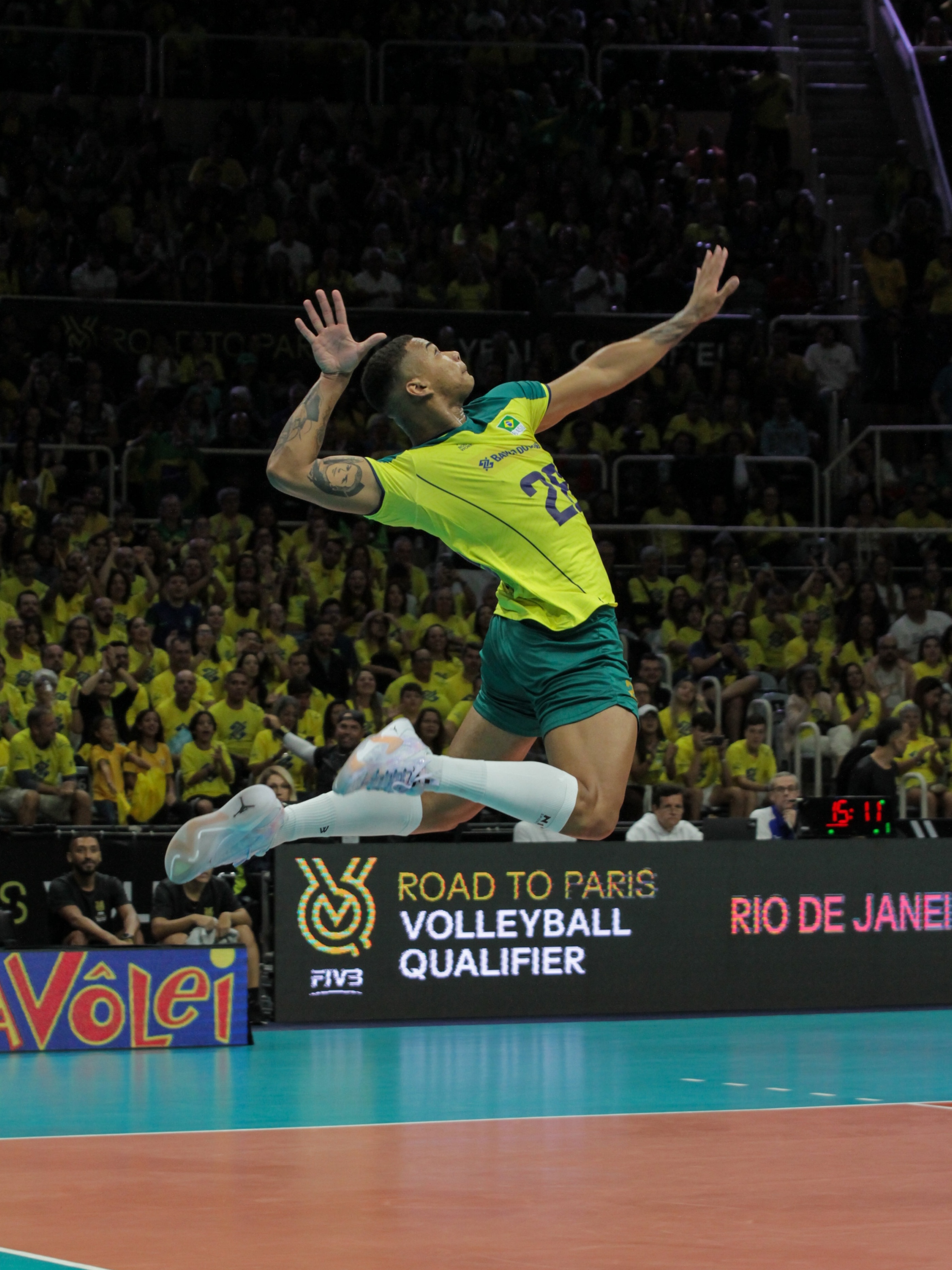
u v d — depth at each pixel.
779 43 31.84
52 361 23.27
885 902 16.03
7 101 26.52
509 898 14.94
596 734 6.05
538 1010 15.01
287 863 14.44
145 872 14.71
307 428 6.10
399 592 20.11
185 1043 13.05
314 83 28.50
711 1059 12.20
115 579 19.12
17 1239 6.23
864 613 20.86
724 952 15.49
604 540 22.62
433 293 25.59
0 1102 10.14
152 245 25.05
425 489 6.20
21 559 19.05
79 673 17.83
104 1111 9.75
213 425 23.11
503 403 6.51
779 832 16.33
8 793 15.41
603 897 15.19
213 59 28.23
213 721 16.62
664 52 29.94
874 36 31.92
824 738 18.77
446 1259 5.78
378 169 27.50
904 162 28.98
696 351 25.64
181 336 24.30
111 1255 5.90
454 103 28.66
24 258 24.91
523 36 29.61
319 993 14.45
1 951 12.81
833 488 24.50
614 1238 6.18
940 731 18.80
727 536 22.16
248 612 19.45
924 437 25.42
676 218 27.84
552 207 27.61
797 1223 6.50
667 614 21.06
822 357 25.91
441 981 14.74
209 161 26.48
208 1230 6.38
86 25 28.17
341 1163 7.95
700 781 17.64
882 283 27.02
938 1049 12.86
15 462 21.69
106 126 26.73
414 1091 10.56
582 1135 8.84
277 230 26.17
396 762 5.59
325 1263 5.73
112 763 16.16
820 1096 10.39
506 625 6.36
